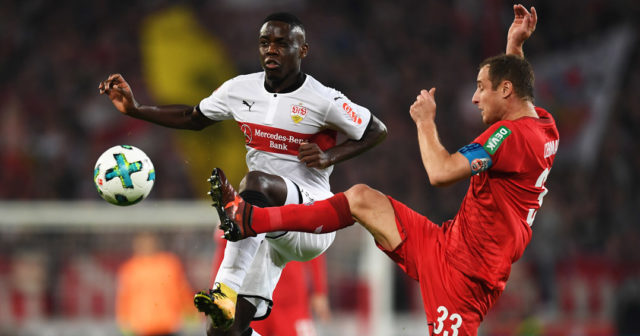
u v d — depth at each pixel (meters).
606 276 44.00
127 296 33.19
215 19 61.84
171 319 33.34
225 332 18.53
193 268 34.69
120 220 35.69
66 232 36.00
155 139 53.47
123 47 60.25
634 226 49.56
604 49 59.09
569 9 62.19
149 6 62.03
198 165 52.22
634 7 61.38
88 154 53.91
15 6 61.28
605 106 56.66
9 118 55.53
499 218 16.39
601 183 53.25
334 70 59.44
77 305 35.78
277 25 17.02
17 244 35.97
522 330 39.34
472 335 16.81
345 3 63.38
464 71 60.50
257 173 16.95
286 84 17.45
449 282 16.70
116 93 18.42
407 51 61.34
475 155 15.84
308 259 18.92
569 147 55.81
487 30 62.31
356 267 35.75
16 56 59.44
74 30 60.97
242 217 15.90
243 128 17.89
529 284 40.44
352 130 17.58
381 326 35.44
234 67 60.31
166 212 35.16
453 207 50.75
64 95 57.09
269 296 19.20
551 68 59.09
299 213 16.39
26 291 35.81
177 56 60.12
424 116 16.52
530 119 16.47
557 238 46.62
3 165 53.50
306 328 28.03
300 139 17.58
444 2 63.41
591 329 42.00
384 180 52.38
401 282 39.81
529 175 16.31
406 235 17.08
